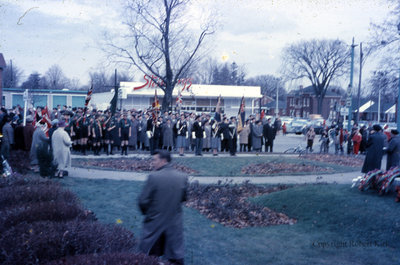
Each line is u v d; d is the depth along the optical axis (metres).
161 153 4.97
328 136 23.39
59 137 11.76
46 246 4.16
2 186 8.09
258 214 8.73
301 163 16.94
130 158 17.19
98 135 18.19
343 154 23.08
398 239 6.91
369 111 82.69
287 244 6.95
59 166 11.80
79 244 4.31
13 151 13.81
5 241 4.31
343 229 7.61
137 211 8.49
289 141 32.72
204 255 6.26
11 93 43.66
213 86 51.28
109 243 4.52
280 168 15.56
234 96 52.16
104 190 10.51
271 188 11.43
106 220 7.52
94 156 17.94
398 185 8.38
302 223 8.24
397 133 11.51
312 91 93.44
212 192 10.61
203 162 16.58
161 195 4.80
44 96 46.06
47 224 4.86
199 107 51.44
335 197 8.95
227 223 8.12
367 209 8.08
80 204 7.22
